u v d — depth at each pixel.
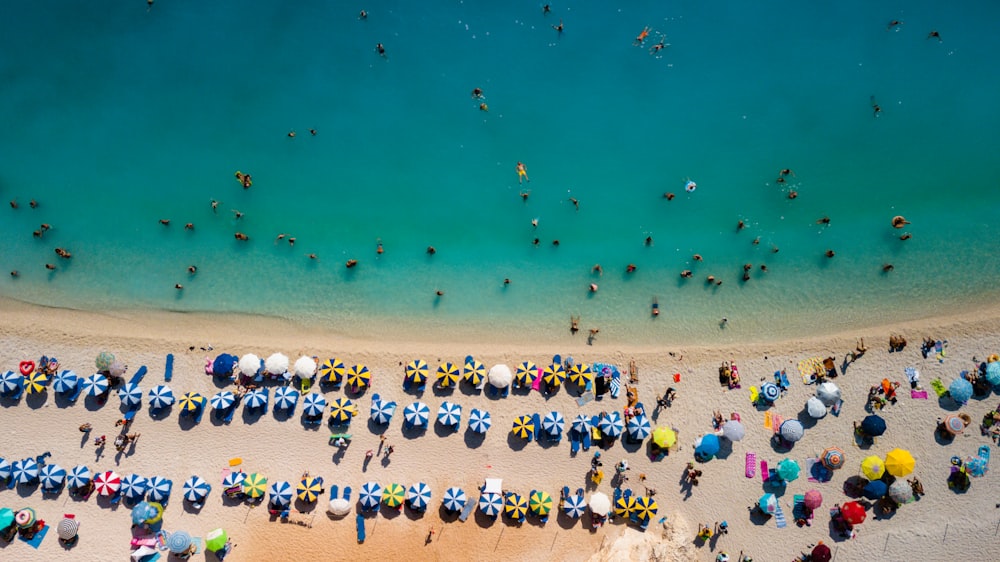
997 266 25.14
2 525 22.20
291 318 25.30
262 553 23.05
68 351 24.34
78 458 23.52
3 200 25.78
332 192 26.28
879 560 23.16
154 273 25.47
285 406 23.31
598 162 26.44
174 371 24.28
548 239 26.02
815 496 22.84
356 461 23.81
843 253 25.69
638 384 24.56
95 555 22.81
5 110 26.36
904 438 23.80
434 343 25.16
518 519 23.34
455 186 26.36
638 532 23.36
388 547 23.22
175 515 23.11
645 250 25.95
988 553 22.97
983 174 25.88
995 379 23.20
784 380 24.44
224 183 26.20
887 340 24.61
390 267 25.88
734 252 25.88
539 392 24.45
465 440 24.00
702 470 23.88
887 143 26.34
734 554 23.34
